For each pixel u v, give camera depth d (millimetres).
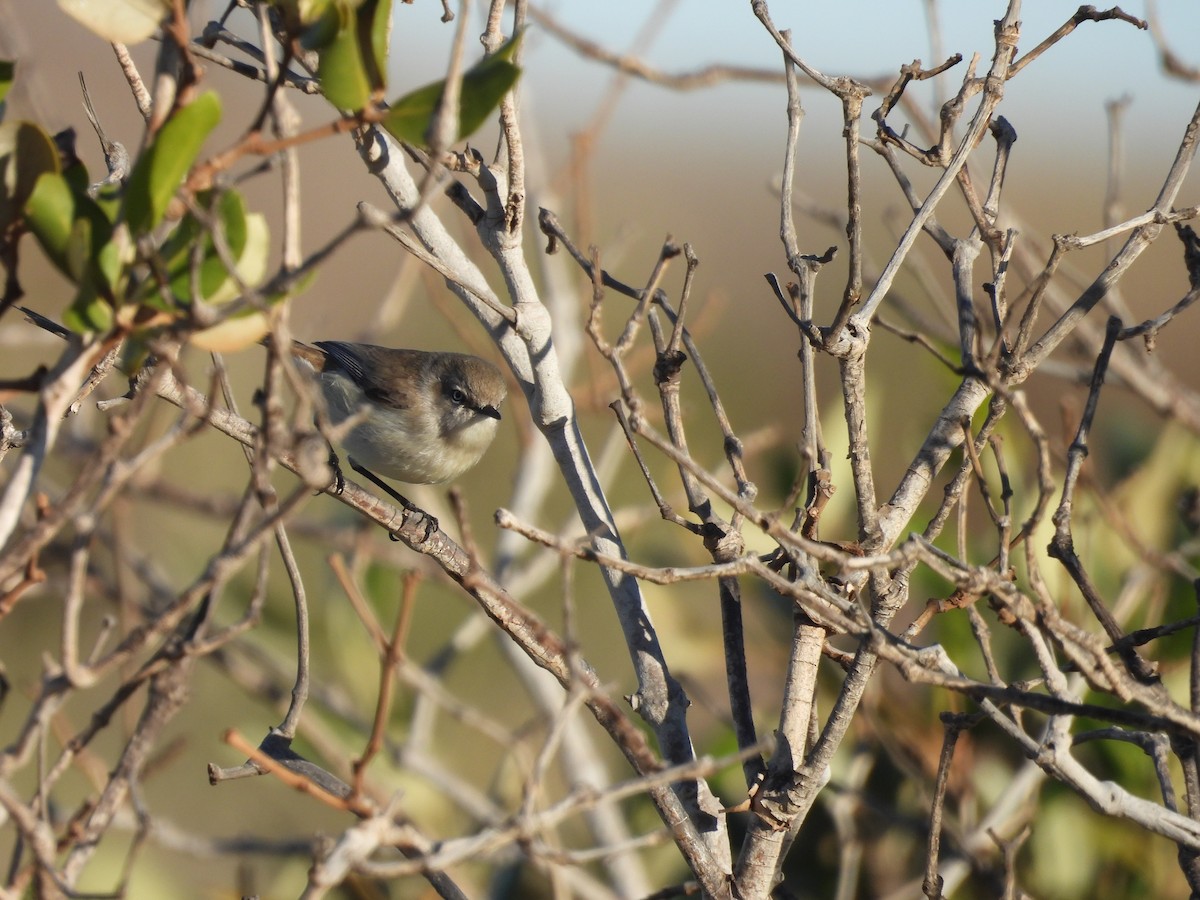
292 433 4391
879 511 6375
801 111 6527
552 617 16359
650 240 27812
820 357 21359
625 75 11719
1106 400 13922
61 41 17062
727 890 5980
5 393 4500
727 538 6391
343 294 20781
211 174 4301
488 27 6598
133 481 9094
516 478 11875
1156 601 8695
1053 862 8820
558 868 7648
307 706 10570
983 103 6277
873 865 9594
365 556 9594
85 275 4223
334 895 9531
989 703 5719
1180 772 8734
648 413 11938
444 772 9727
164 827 7055
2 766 4281
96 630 14133
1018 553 9320
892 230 9844
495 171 6887
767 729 9578
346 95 4379
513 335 6934
